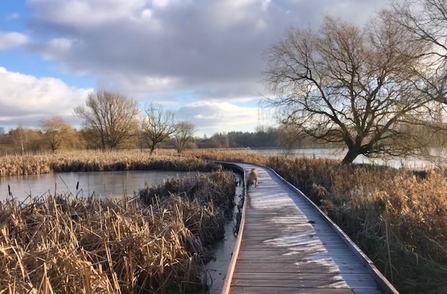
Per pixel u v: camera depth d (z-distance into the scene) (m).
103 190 18.50
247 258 5.73
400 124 19.67
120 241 6.16
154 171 29.25
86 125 49.69
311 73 22.72
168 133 46.59
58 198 9.80
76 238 5.99
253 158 30.72
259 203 10.90
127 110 50.00
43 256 5.14
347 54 21.00
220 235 9.21
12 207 7.69
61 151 44.81
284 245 6.42
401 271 6.28
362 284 4.63
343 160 22.20
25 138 48.22
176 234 6.71
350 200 9.52
